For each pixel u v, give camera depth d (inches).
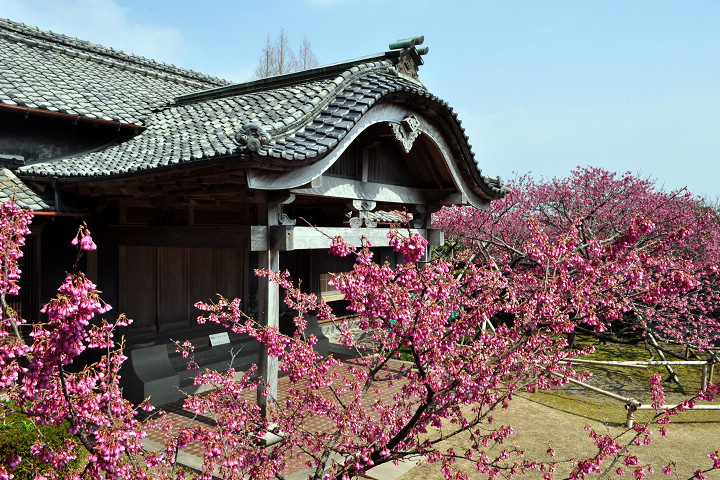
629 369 445.4
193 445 249.4
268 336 165.5
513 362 165.9
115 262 345.1
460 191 356.5
